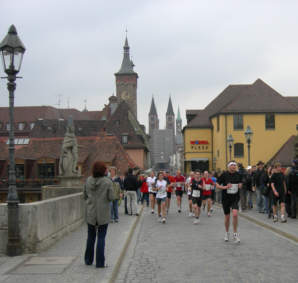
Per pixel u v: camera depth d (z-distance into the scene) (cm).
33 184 5628
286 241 1124
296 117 5238
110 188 805
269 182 1590
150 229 1458
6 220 947
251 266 816
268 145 5241
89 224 811
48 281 696
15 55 943
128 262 889
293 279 711
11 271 769
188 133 5903
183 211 2217
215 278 727
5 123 11000
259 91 5422
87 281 695
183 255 951
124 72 14575
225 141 5281
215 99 6175
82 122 8800
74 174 2138
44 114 10931
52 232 1068
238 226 1495
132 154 7969
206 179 1919
